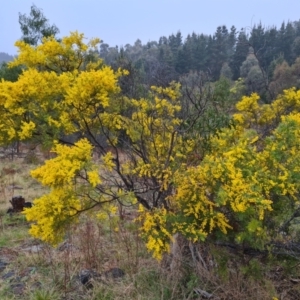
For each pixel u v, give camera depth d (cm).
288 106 460
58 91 357
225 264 337
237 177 285
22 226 601
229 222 324
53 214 321
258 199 281
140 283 378
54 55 437
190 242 374
